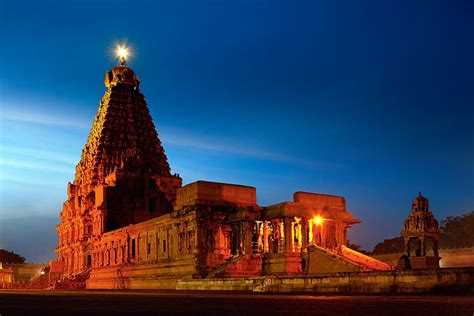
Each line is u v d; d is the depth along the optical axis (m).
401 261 60.78
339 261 68.38
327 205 89.50
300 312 24.30
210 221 85.94
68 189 152.00
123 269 110.00
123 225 129.00
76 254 139.62
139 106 149.25
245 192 90.69
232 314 23.78
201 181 87.25
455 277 35.84
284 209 80.12
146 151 144.12
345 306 27.44
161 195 134.88
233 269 77.38
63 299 46.28
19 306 34.34
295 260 75.19
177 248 90.19
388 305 27.31
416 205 63.38
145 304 33.97
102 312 26.95
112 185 132.50
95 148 144.00
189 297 43.84
